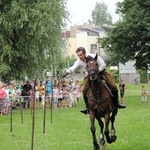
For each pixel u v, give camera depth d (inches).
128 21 1657.2
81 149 513.0
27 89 1277.1
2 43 1237.1
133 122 798.5
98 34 3762.3
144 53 1815.9
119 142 554.6
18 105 1261.1
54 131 688.4
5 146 550.3
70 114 1038.4
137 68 1892.2
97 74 463.8
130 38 1686.8
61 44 1390.3
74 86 1369.3
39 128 735.7
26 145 553.0
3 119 933.8
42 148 528.1
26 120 904.3
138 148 509.0
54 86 1262.3
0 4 1256.8
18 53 1282.0
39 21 1232.2
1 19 1230.9
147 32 1642.5
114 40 1706.4
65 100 1309.1
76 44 3804.1
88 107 492.1
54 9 1294.3
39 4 1250.0
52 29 1264.8
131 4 1734.7
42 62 1338.6
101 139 501.7
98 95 477.1
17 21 1224.8
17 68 1328.7
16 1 1253.1
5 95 1080.8
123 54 1761.8
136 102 1466.5
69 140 589.6
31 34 1241.4
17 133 676.1
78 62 481.4
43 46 1320.1
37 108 1264.8
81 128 720.3
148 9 1659.7
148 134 628.4
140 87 2596.0
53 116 987.3
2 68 1229.1
